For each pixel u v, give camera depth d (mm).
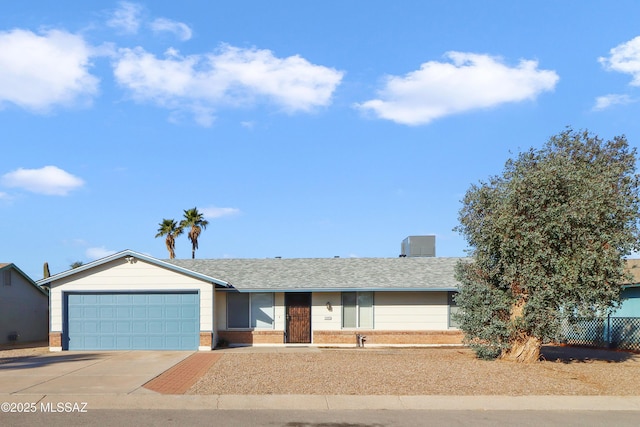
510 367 16328
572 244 16359
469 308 18312
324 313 24750
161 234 47750
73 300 22094
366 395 12086
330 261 28250
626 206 16953
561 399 12117
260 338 24188
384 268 26891
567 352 21625
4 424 9680
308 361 17859
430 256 29938
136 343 21984
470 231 18391
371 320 24797
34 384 13188
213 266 27422
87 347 21922
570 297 16469
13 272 29766
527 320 16812
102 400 11500
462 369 15883
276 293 24625
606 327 23641
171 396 11789
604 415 11039
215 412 10797
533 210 16438
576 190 16391
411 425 9992
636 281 24328
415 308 24906
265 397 11820
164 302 22172
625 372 15773
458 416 10766
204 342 21891
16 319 29891
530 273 16484
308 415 10641
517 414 11023
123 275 22172
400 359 18516
